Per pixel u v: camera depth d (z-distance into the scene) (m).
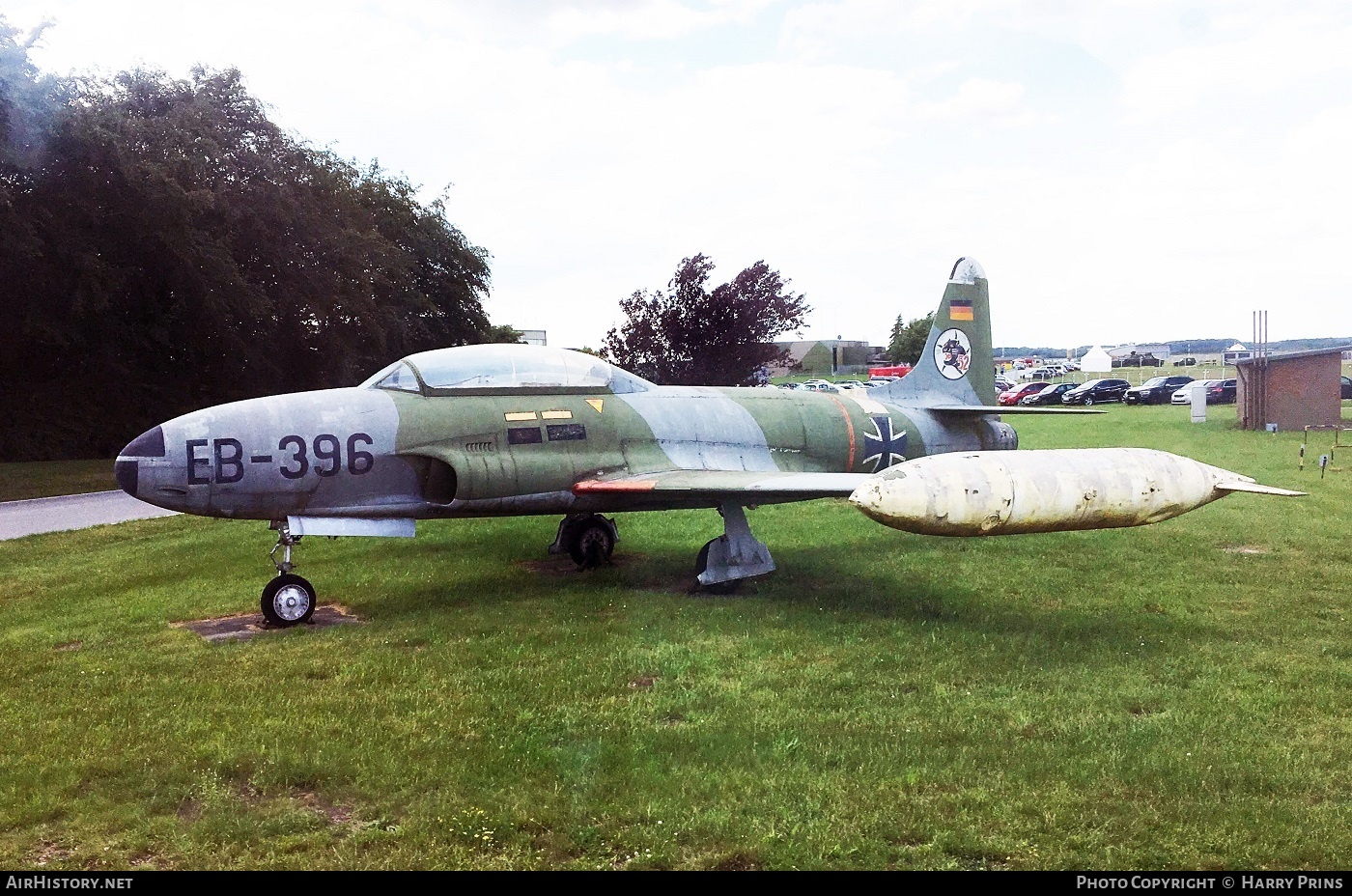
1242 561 10.24
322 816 4.43
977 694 6.05
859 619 8.02
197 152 26.19
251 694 6.13
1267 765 4.91
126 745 5.25
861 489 7.29
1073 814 4.36
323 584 9.67
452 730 5.43
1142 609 8.31
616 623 7.89
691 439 10.30
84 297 24.62
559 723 5.51
